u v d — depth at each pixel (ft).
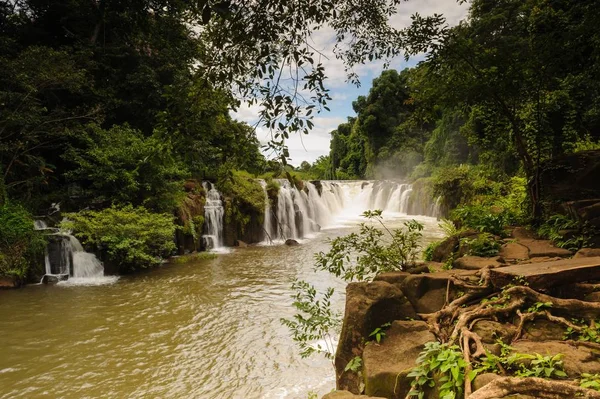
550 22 20.67
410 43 18.63
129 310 29.58
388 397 8.14
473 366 7.48
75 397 18.63
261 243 59.11
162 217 44.50
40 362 21.83
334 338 23.11
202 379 20.03
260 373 20.51
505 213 23.26
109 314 28.73
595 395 5.63
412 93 23.39
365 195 105.91
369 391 8.39
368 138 142.61
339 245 16.75
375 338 9.75
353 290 10.75
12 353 22.82
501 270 10.85
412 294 11.31
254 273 40.09
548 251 15.03
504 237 19.11
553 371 6.88
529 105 23.45
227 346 23.59
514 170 56.75
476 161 83.51
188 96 10.73
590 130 38.19
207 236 53.11
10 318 27.96
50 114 44.29
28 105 40.14
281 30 9.48
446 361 7.41
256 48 9.68
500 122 24.88
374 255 15.42
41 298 32.24
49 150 48.73
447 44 19.31
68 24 55.11
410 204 88.17
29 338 24.76
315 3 9.62
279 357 22.13
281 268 42.24
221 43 9.69
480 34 64.54
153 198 45.91
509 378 6.09
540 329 8.79
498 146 56.34
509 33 60.54
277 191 63.98
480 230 19.58
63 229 39.83
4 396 18.70
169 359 22.12
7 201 38.09
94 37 54.75
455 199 69.87
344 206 100.58
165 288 35.04
